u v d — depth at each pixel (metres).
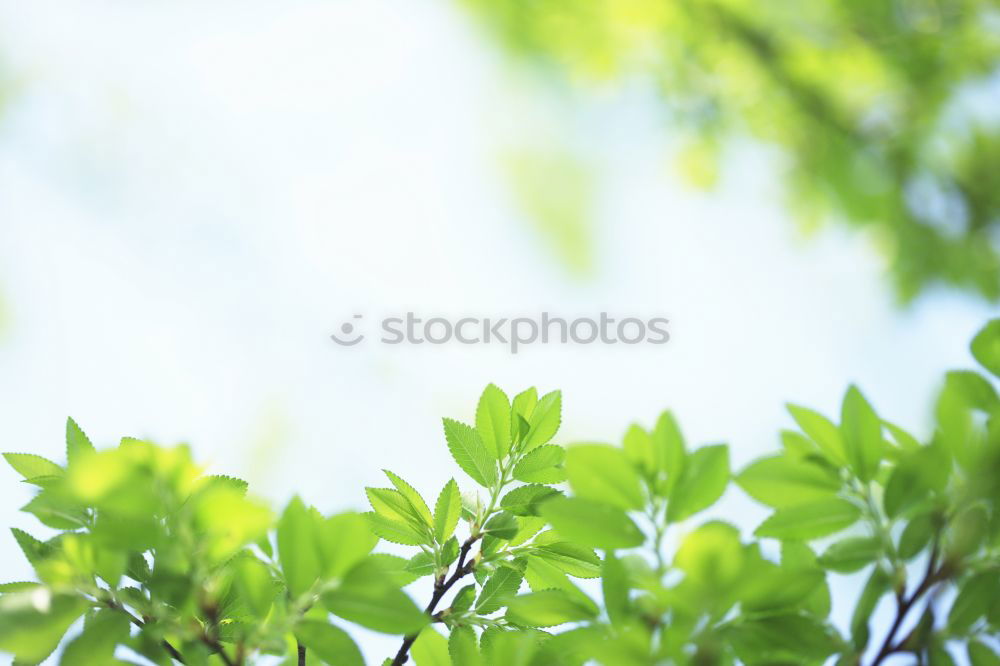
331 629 1.24
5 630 1.24
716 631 1.24
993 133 2.49
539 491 1.33
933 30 2.51
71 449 1.29
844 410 1.27
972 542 1.25
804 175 2.74
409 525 1.33
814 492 1.26
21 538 1.28
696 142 2.79
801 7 2.66
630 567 1.24
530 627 1.31
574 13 2.92
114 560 1.26
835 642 1.25
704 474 1.24
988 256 2.45
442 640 1.31
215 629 1.26
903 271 2.57
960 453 1.25
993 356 1.27
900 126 2.61
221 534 1.23
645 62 2.83
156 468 1.22
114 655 1.25
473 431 1.33
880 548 1.25
